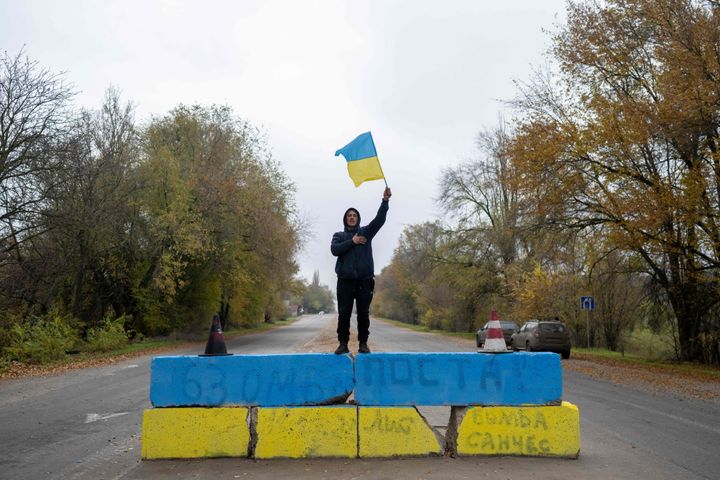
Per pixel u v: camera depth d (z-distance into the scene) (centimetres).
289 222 4672
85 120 2877
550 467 668
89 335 2669
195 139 3809
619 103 2194
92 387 1461
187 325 4025
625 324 3425
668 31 2025
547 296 3497
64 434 886
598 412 1119
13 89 2155
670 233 2192
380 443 708
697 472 661
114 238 3067
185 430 709
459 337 4900
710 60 1878
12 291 2431
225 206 3666
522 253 4250
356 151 805
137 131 3262
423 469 654
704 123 1944
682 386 1589
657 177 2155
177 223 3309
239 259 4069
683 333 2472
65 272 2683
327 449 705
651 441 841
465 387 722
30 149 2172
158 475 638
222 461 696
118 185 2972
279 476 628
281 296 8269
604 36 2262
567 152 2283
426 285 6525
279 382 722
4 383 1562
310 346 3203
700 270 2233
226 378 721
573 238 2577
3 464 706
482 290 4731
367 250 764
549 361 727
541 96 2416
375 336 4909
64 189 2459
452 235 4775
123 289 3444
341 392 721
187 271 3750
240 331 5684
